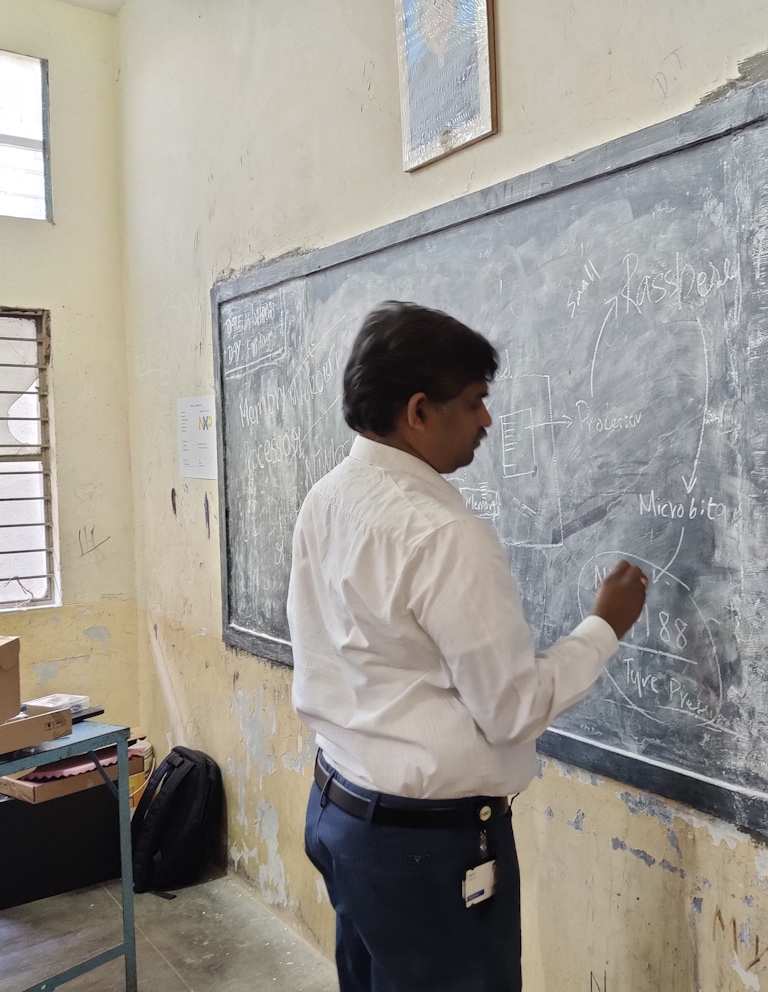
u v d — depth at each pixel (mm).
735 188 1210
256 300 2557
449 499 1143
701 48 1252
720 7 1220
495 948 1162
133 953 2209
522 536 1631
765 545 1198
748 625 1228
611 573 1214
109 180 3572
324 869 1277
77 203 3502
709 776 1293
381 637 1108
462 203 1711
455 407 1130
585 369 1475
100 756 2430
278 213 2445
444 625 1030
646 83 1341
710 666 1285
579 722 1520
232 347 2713
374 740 1146
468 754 1086
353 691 1180
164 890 2803
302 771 2463
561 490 1538
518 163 1597
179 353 3135
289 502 2441
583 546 1500
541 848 1624
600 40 1415
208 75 2801
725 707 1267
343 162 2137
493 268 1659
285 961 2354
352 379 1152
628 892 1447
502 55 1614
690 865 1336
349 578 1117
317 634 1246
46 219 3449
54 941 2490
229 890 2789
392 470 1144
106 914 2656
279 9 2377
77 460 3512
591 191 1442
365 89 2035
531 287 1575
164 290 3225
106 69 3549
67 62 3465
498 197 1620
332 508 1188
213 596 2971
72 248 3494
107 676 3584
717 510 1265
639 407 1380
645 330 1362
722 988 1291
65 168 3473
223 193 2752
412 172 1890
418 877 1112
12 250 3363
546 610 1584
